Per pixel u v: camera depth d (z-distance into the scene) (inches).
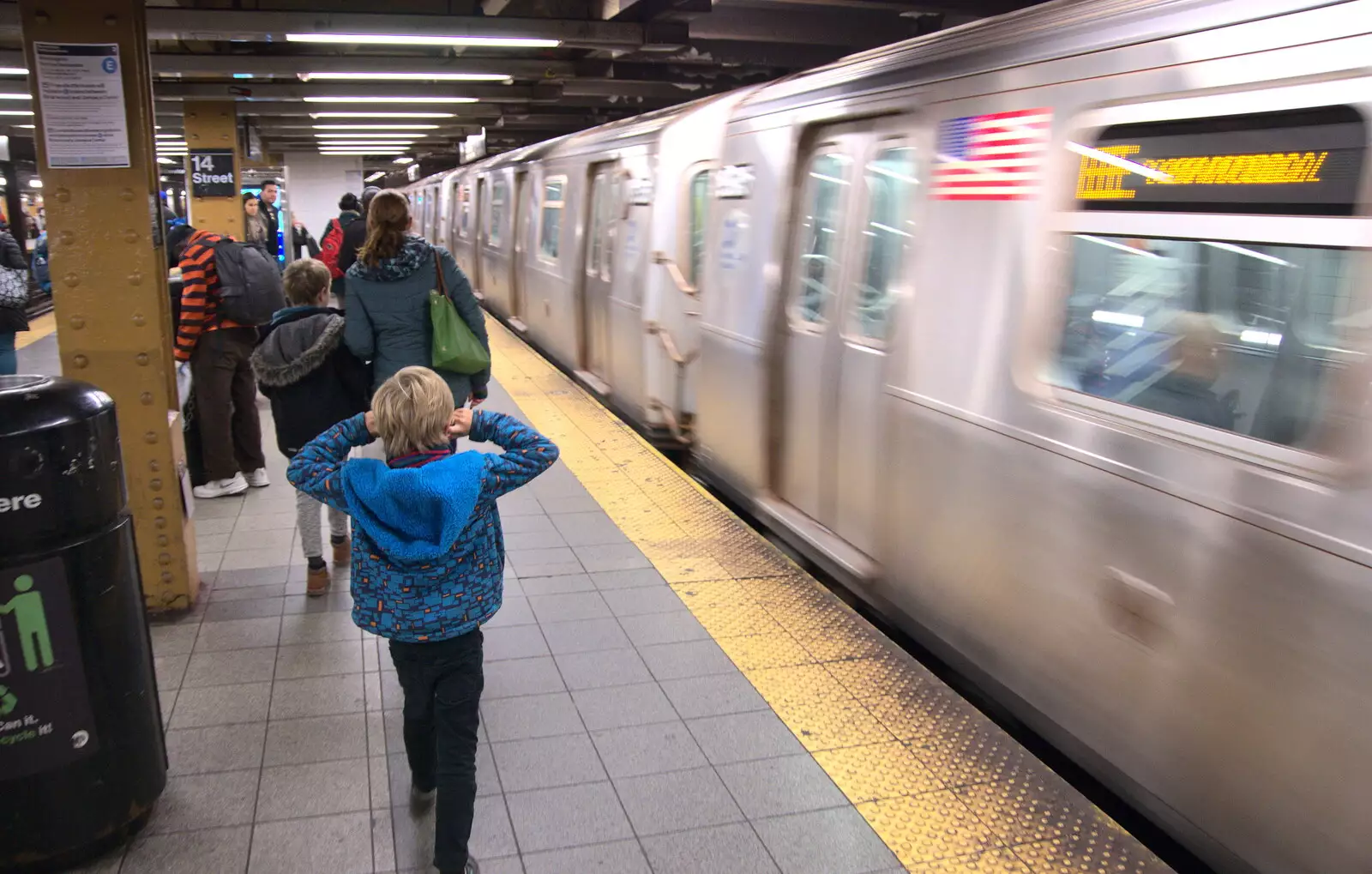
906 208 156.4
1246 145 97.0
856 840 105.7
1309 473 90.2
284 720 125.5
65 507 90.4
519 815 108.4
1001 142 132.1
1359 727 85.1
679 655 146.5
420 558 90.8
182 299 199.2
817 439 189.0
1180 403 104.7
